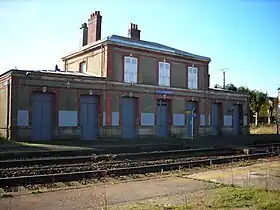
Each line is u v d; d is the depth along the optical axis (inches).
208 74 1331.2
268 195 337.1
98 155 661.3
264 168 572.4
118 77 1047.6
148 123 1115.9
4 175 479.2
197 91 1272.1
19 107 862.5
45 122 911.7
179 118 1208.2
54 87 916.6
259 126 1934.1
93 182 454.9
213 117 1358.3
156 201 338.3
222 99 1378.0
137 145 842.8
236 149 855.7
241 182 436.8
